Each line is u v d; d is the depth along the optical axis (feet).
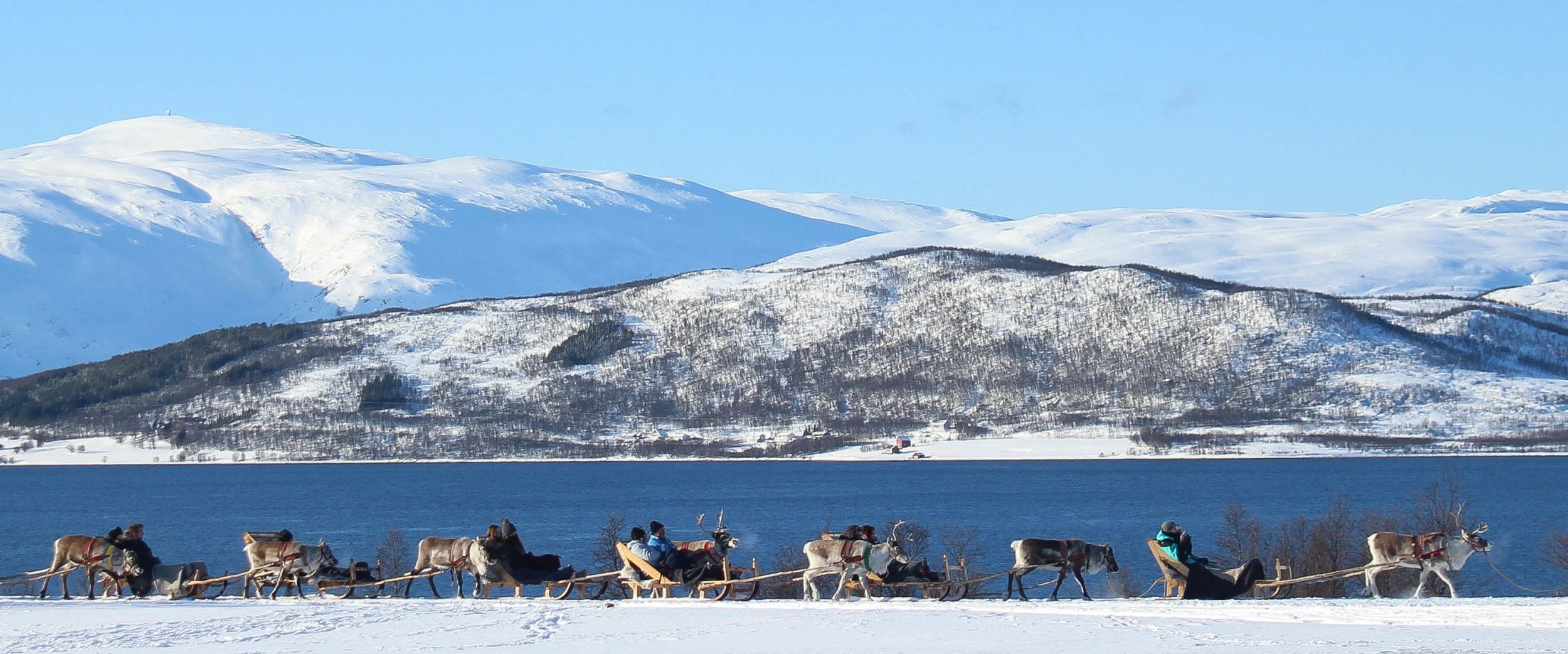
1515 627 123.44
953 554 336.70
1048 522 558.56
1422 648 111.45
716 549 167.22
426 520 620.49
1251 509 604.08
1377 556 154.30
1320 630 123.24
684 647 119.96
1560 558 300.81
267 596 179.22
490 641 125.80
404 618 144.36
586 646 121.19
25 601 166.30
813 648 117.80
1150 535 487.20
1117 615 137.08
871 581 161.27
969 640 121.29
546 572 168.55
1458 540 151.74
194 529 587.68
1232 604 143.95
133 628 136.36
